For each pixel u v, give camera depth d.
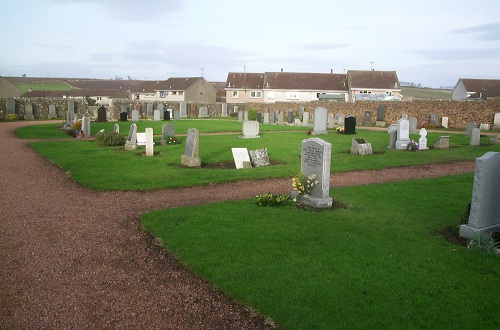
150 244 8.07
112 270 6.88
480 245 7.61
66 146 22.80
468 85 69.06
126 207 10.84
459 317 5.30
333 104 49.03
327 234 8.39
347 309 5.48
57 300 5.86
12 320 5.34
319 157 10.67
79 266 7.02
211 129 34.41
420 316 5.31
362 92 69.31
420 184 13.48
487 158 8.17
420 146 22.67
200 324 5.30
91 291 6.14
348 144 24.39
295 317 5.30
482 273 6.61
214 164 17.62
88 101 63.59
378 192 12.29
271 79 76.38
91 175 14.62
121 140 23.59
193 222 9.20
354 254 7.34
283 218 9.48
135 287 6.28
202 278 6.54
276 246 7.70
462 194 12.10
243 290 6.01
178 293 6.10
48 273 6.73
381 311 5.42
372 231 8.61
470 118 37.66
